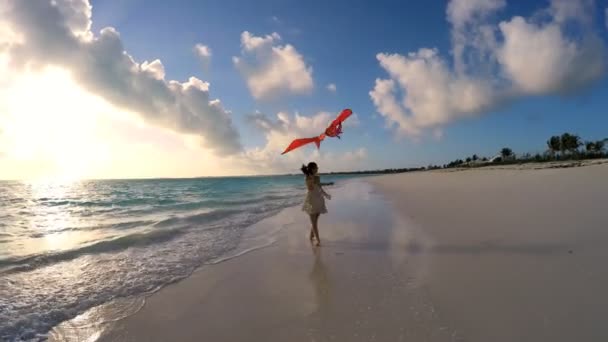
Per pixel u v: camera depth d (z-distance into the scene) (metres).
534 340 2.51
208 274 4.93
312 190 6.68
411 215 8.86
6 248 6.79
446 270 4.21
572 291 3.26
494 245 5.07
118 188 38.66
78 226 9.73
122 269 5.23
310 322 3.17
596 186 11.08
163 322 3.38
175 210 14.00
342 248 6.01
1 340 3.06
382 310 3.28
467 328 2.77
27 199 21.00
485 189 13.95
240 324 3.25
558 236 5.17
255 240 7.33
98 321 3.45
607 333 2.52
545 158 59.69
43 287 4.44
